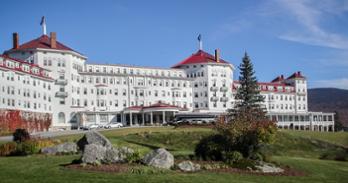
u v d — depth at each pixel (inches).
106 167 1403.8
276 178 1535.4
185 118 5536.4
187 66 6397.6
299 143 3385.8
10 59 4261.8
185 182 1225.4
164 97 6058.1
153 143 3085.6
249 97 5017.2
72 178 1205.7
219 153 1779.0
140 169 1379.2
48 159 1674.5
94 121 5477.4
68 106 5260.8
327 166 2031.3
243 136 1808.6
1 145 1919.3
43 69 4970.5
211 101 6230.3
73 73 5369.1
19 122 4284.0
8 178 1202.0
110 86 5713.6
